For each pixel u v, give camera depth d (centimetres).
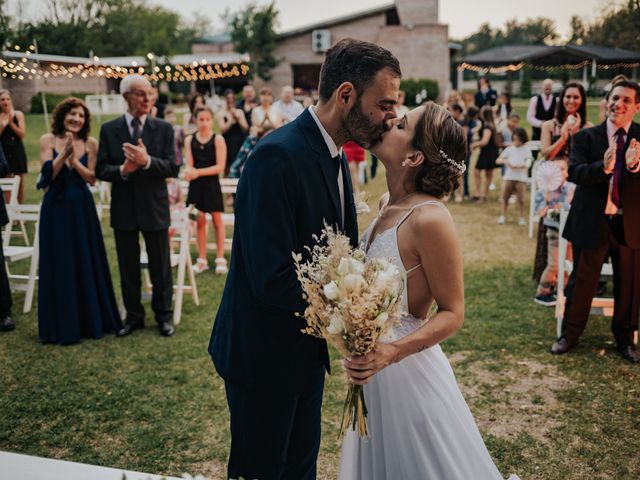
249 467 209
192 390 375
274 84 3319
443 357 220
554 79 4088
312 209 187
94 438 321
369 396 212
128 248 462
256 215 179
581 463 292
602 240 392
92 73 2088
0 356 431
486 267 637
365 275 170
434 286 192
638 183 368
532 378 383
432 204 193
